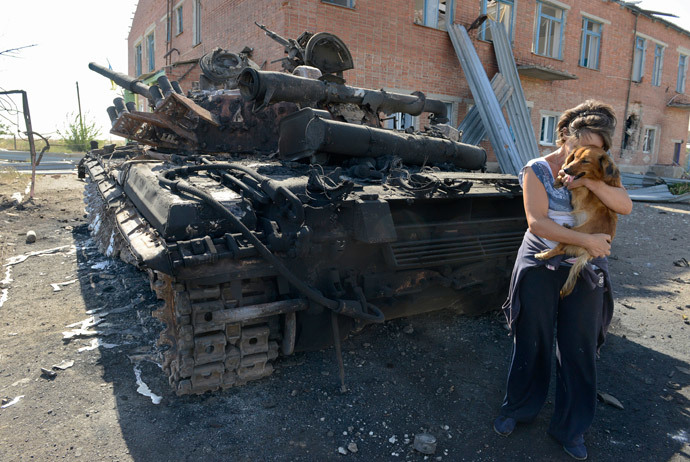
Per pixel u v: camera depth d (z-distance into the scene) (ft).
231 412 9.45
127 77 21.29
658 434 9.18
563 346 8.38
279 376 10.83
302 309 9.93
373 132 13.23
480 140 40.40
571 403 8.45
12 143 80.89
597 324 8.24
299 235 9.02
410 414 9.59
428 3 38.06
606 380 11.21
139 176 11.63
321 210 9.64
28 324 13.32
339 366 10.21
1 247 21.42
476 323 14.24
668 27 61.05
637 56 59.47
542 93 47.39
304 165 12.75
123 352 11.76
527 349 8.61
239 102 15.85
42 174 45.83
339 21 32.63
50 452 8.09
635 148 62.23
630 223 32.99
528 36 44.75
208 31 41.93
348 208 10.03
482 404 10.02
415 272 11.70
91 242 22.62
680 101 66.28
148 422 9.04
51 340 12.34
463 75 40.57
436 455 8.40
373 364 11.55
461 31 38.65
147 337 12.55
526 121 42.11
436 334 13.35
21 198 32.89
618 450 8.69
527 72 43.29
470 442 8.78
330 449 8.47
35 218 27.78
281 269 9.06
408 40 36.52
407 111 19.01
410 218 11.89
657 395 10.59
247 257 9.12
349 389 10.39
